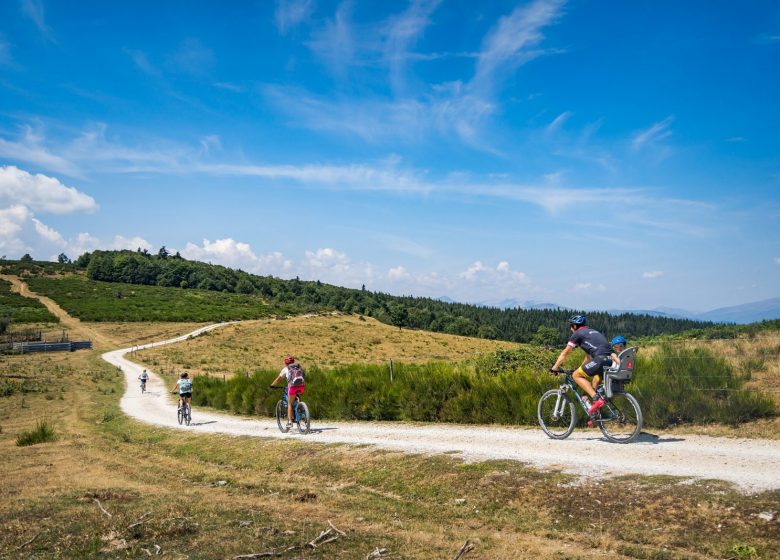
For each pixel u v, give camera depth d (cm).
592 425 910
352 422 1511
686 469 686
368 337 9281
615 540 557
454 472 828
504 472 783
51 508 745
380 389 1558
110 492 852
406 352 8075
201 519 666
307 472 998
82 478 1043
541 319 19975
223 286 16825
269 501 782
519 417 1191
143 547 562
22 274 14600
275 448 1196
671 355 1164
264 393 1975
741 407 923
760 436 832
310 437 1275
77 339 7781
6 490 928
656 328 15338
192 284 16838
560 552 535
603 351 881
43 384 3838
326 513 705
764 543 496
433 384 1438
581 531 592
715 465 691
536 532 604
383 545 565
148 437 1689
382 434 1222
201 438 1482
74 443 1622
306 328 9706
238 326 9562
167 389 3806
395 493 820
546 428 988
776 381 1101
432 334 10662
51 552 554
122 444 1594
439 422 1352
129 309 10869
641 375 1058
